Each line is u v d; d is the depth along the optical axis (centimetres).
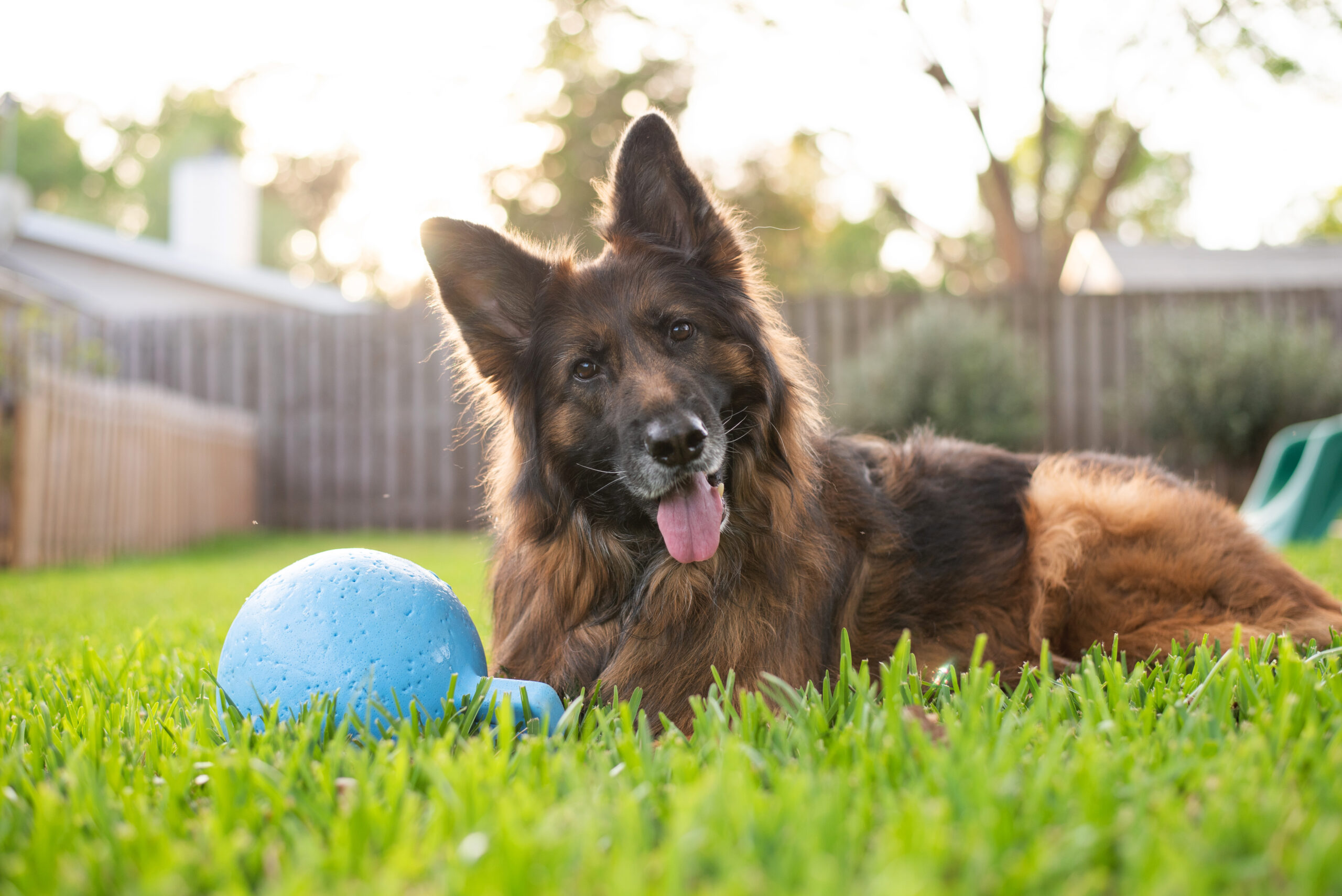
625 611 322
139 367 1455
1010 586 366
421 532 1398
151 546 1134
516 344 345
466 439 401
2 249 2042
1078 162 2738
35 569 933
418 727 247
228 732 252
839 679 285
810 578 320
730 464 319
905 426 1147
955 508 377
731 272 352
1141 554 350
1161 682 264
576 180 2492
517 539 338
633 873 138
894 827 155
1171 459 1239
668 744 224
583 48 2297
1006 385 1155
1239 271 2511
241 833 173
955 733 201
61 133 4166
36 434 938
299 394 1425
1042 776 177
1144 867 143
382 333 1407
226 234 2595
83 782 202
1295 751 189
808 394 362
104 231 2111
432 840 162
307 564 277
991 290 1338
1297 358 1156
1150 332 1238
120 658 375
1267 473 1005
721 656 301
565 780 197
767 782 198
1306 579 364
